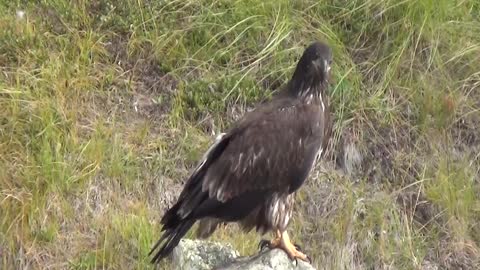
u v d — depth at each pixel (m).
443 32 14.25
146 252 12.30
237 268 10.38
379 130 13.69
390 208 13.26
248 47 13.94
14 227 12.33
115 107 13.43
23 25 13.78
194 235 12.20
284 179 10.21
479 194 13.59
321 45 10.39
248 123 10.18
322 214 13.12
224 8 14.16
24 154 12.77
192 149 13.23
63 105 13.17
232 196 10.05
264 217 10.30
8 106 13.00
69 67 13.50
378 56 14.10
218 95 13.61
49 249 12.34
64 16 13.96
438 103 13.89
